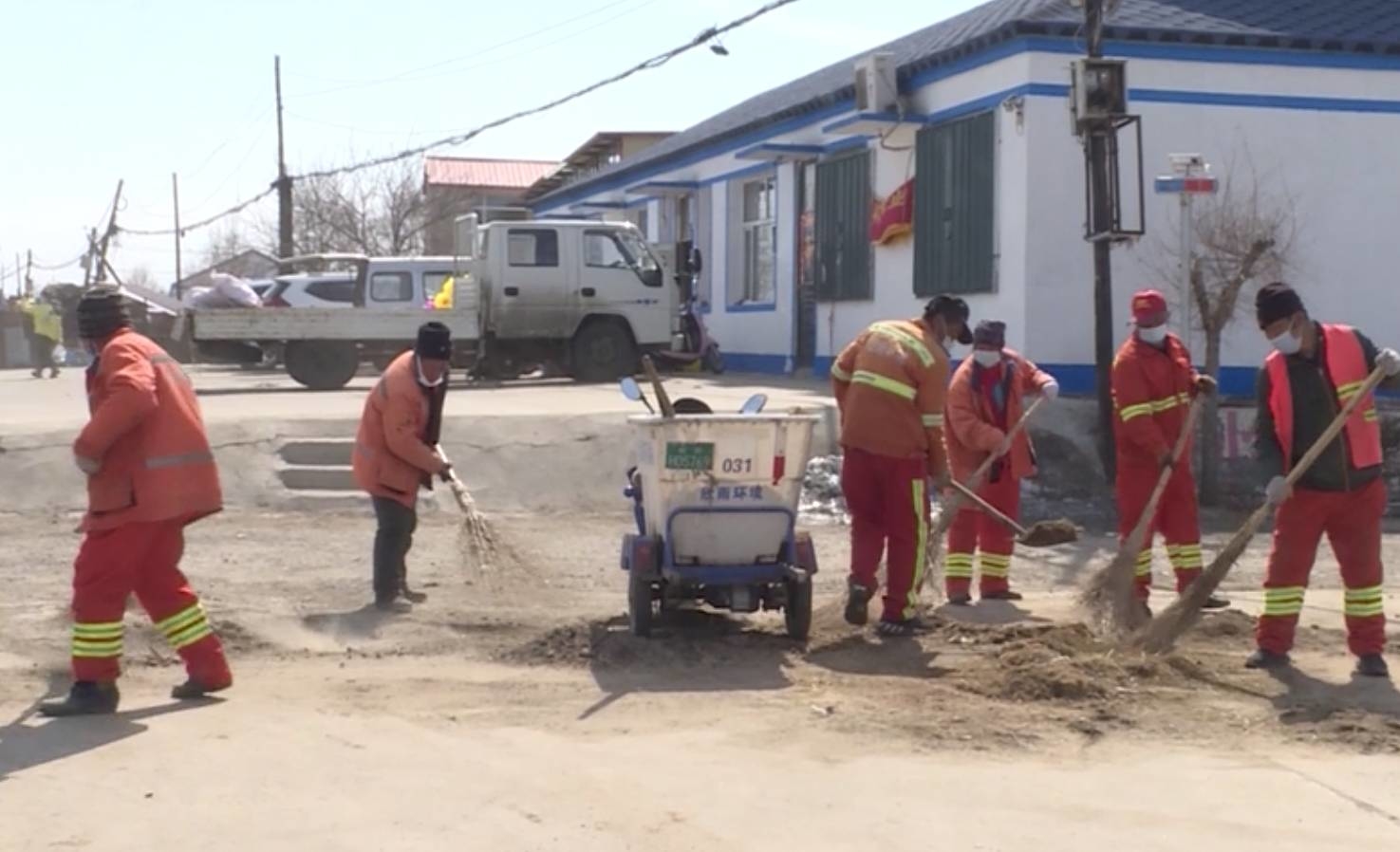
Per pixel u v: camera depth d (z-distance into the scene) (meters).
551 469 15.83
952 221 20.47
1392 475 16.86
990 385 10.59
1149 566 10.32
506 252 24.14
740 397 19.89
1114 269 19.11
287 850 5.59
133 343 7.37
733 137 27.88
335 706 7.65
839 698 7.86
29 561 12.15
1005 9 22.58
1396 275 20.22
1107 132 15.90
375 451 10.05
